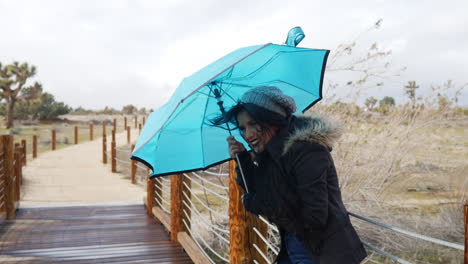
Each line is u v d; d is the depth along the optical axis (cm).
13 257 458
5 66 3209
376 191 498
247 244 313
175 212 508
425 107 504
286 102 182
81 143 2152
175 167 235
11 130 2727
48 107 3934
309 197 163
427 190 529
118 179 1116
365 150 489
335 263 169
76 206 714
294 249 192
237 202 312
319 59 225
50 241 517
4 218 617
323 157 167
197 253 418
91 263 440
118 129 3209
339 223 170
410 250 461
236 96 228
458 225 471
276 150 173
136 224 601
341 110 506
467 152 514
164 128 225
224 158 246
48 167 1309
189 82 191
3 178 622
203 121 232
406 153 492
